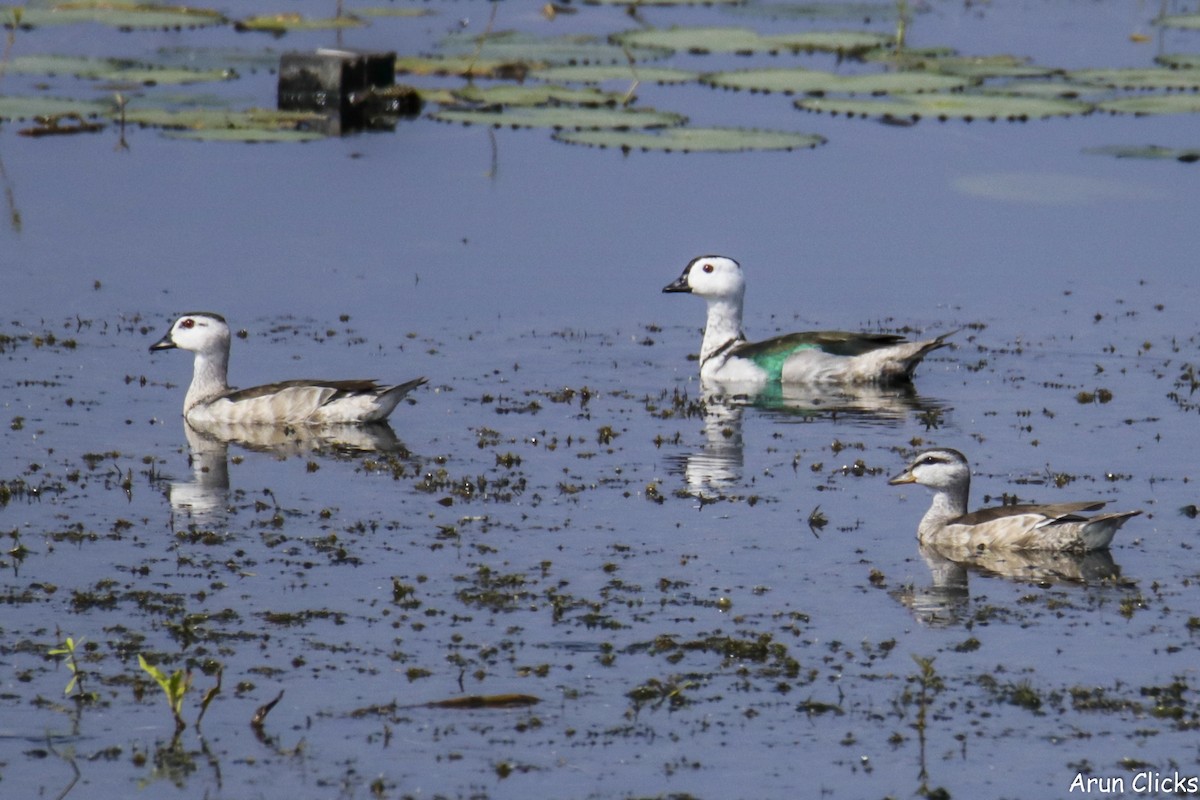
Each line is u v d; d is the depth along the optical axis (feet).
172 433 74.74
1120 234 107.55
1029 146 129.18
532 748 45.24
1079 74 146.30
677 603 55.31
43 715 46.65
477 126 134.82
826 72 146.00
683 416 78.84
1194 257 103.30
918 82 141.28
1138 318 93.30
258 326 90.17
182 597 54.75
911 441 74.95
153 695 47.91
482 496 66.28
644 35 160.86
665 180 118.52
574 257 102.94
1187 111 129.18
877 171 121.49
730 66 153.99
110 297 93.86
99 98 136.67
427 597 55.26
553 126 127.75
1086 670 50.49
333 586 56.13
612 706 47.67
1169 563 59.88
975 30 169.07
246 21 165.27
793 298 97.30
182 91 142.72
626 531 62.54
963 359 87.66
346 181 117.70
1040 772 44.39
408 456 71.77
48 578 56.24
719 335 87.20
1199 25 165.78
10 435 73.05
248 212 110.01
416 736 45.78
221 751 44.80
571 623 53.36
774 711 47.62
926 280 99.81
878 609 55.26
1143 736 46.34
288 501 65.36
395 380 82.74
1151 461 71.61
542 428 76.07
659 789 43.19
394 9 174.19
